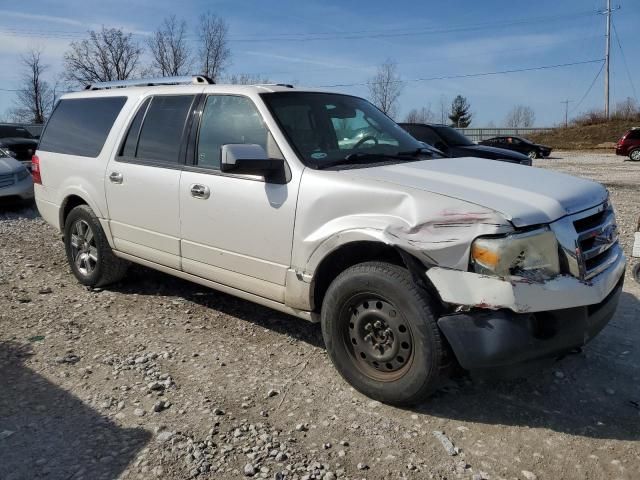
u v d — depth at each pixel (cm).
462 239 299
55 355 411
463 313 304
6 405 343
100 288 561
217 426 321
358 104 470
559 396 356
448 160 416
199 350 421
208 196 417
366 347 345
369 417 332
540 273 297
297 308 381
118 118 511
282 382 373
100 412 336
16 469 283
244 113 414
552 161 2842
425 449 303
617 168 2281
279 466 287
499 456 297
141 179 471
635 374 383
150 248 479
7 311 500
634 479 278
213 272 430
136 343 434
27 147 1575
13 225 912
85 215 538
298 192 366
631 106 5041
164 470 282
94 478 277
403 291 316
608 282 329
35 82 5103
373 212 334
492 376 308
